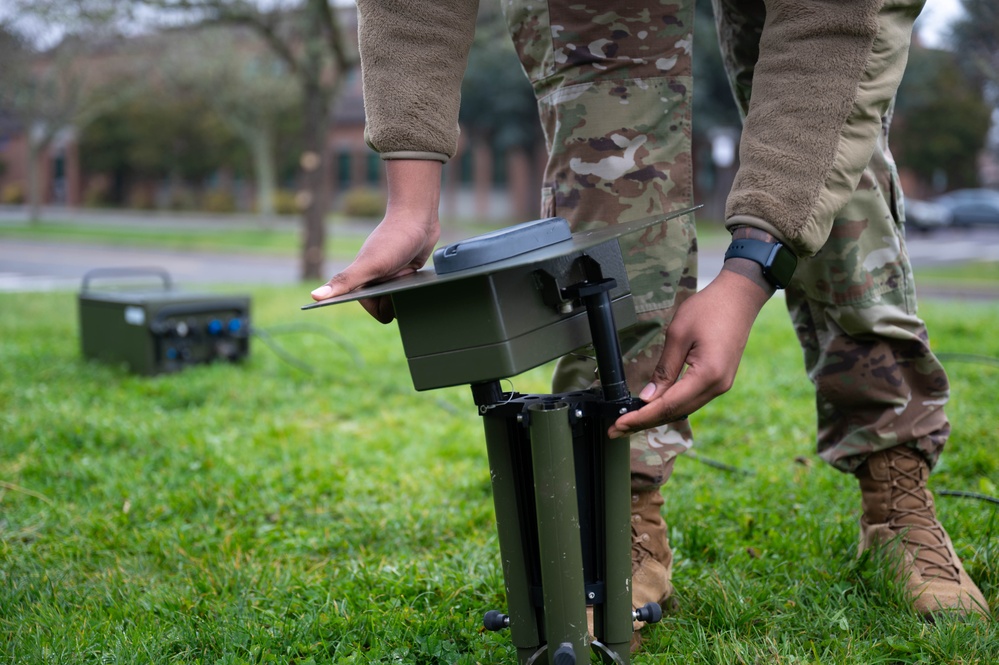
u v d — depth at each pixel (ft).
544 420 3.95
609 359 3.94
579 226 5.30
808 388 12.92
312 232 38.24
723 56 6.10
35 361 16.22
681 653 5.24
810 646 5.31
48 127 94.17
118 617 6.10
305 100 37.55
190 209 131.13
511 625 4.50
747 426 11.31
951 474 8.57
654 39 5.18
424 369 3.78
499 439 4.25
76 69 85.71
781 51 4.14
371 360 17.21
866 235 5.64
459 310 3.67
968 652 5.10
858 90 4.01
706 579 6.19
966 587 5.76
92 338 16.22
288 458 10.36
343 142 122.11
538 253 3.68
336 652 5.46
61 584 6.63
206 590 6.53
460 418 12.60
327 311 24.84
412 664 5.30
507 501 4.32
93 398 13.74
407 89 4.43
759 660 5.12
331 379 15.49
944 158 113.70
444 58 4.50
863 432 6.02
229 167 127.24
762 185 3.98
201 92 87.30
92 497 8.99
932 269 51.16
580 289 3.85
